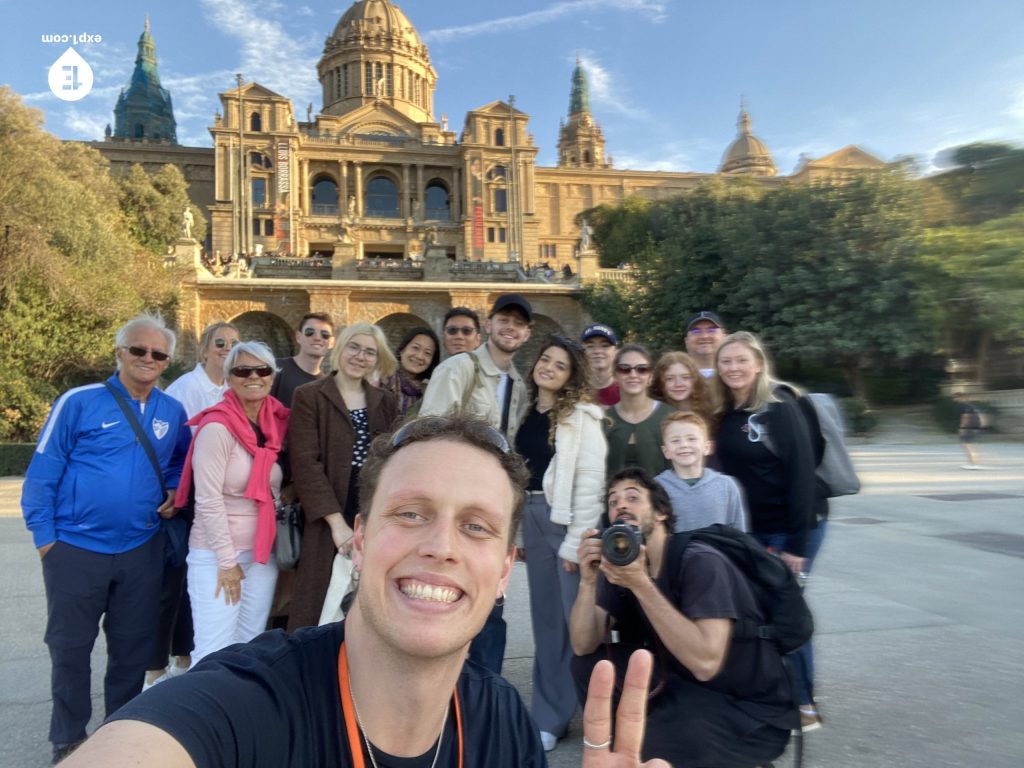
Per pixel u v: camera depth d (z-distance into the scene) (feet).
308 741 4.09
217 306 133.28
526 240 241.55
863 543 27.48
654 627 9.04
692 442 11.91
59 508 12.21
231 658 4.28
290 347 141.69
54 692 11.91
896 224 87.81
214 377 17.35
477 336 18.21
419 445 4.44
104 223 92.32
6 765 11.60
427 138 256.52
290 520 13.28
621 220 203.92
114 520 12.21
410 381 20.44
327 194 246.88
